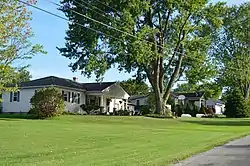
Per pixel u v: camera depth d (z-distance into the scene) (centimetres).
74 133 2317
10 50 2456
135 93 8731
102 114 4941
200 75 5109
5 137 1961
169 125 3694
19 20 2431
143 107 6009
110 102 5675
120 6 4128
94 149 1616
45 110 3522
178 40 4875
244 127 3738
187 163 1294
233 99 6444
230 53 7081
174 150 1638
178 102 7831
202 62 5003
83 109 5000
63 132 2344
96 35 4147
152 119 4228
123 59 4309
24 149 1574
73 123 3188
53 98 3575
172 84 4941
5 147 1617
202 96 8244
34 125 2727
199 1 4541
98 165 1181
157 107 4859
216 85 7194
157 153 1508
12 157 1353
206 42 5094
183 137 2348
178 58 4931
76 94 5078
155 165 1205
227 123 4388
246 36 6906
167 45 4834
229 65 7069
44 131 2344
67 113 4281
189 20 4875
